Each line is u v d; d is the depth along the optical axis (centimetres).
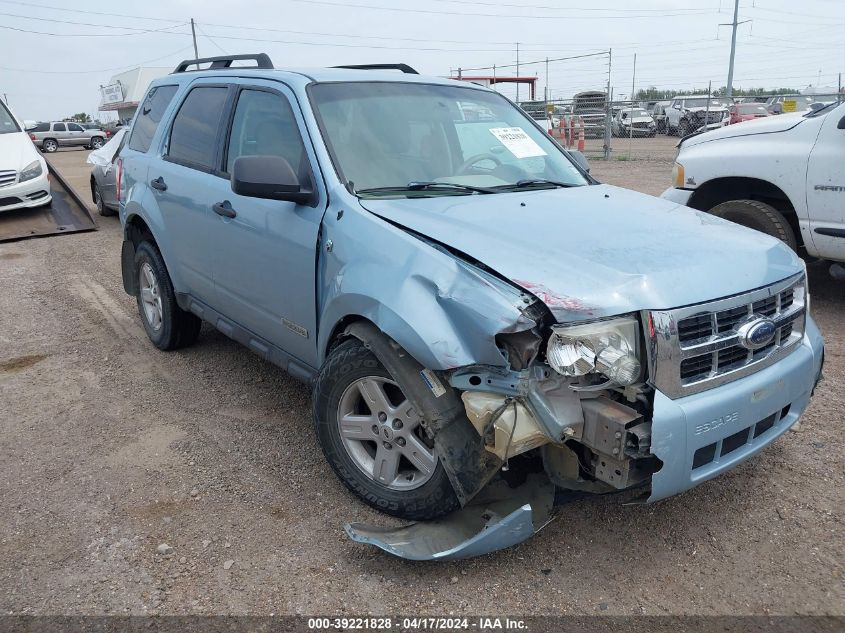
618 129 2870
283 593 274
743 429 279
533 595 271
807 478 348
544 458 280
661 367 257
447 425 273
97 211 1253
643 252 284
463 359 261
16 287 737
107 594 274
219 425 415
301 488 346
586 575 282
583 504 329
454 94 429
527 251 279
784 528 310
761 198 647
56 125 4128
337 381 317
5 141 1075
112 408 441
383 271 294
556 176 413
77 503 336
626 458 254
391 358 286
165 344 527
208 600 271
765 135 608
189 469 366
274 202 365
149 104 557
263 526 316
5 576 285
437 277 275
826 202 559
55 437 404
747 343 277
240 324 425
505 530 263
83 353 540
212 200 417
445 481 286
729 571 284
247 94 419
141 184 514
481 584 278
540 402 257
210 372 496
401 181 358
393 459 306
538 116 2497
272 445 390
